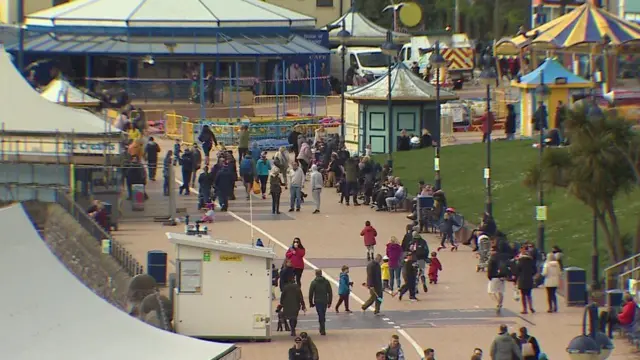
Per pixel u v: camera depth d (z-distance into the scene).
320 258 158.88
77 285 87.19
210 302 124.38
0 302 82.50
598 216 146.38
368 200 194.00
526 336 112.81
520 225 169.50
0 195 167.50
